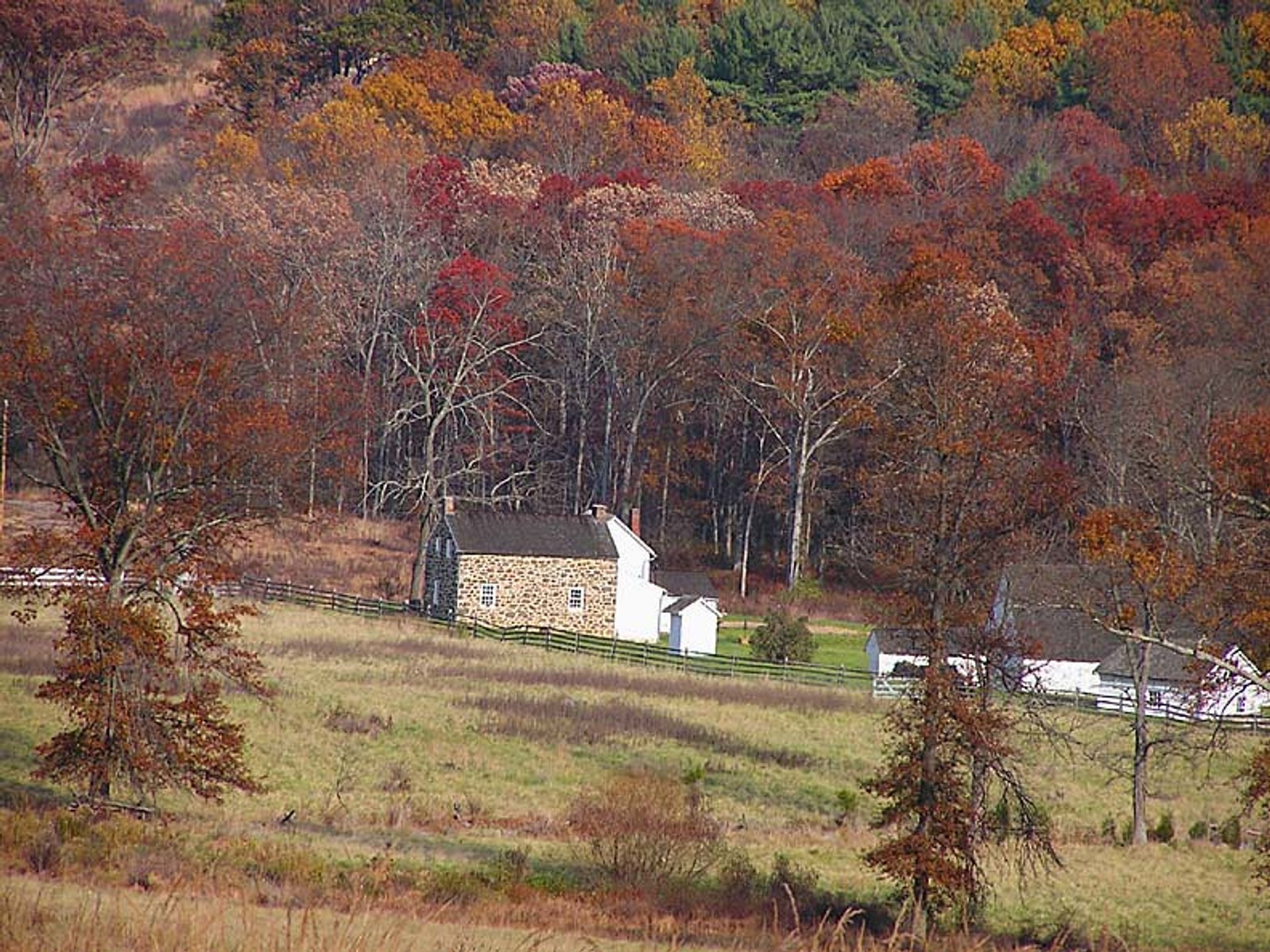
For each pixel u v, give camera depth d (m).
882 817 121.69
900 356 141.50
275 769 137.62
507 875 102.75
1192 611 131.75
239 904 69.56
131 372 123.81
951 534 115.81
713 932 94.06
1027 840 116.94
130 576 124.75
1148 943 110.69
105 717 116.50
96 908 53.22
